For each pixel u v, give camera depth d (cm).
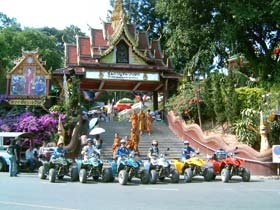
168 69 3173
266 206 999
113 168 1664
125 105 4322
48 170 1752
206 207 977
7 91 2816
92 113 3017
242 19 2939
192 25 3362
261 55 3409
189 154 1809
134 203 1038
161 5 3375
